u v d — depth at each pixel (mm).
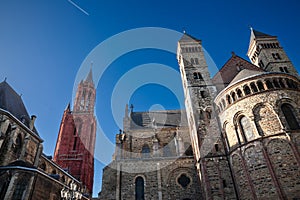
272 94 31781
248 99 32969
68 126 87375
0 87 42562
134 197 38188
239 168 31312
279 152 27641
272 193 26016
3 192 29031
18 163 32781
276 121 29812
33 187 30875
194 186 38719
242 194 29859
